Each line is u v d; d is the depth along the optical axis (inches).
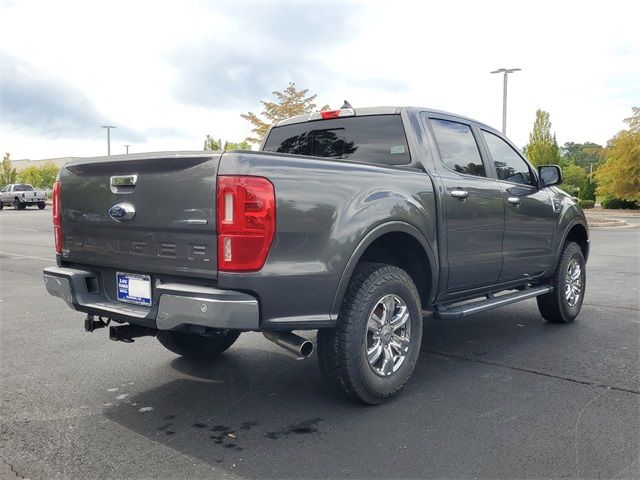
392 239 164.1
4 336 230.1
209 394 163.5
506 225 202.7
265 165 127.6
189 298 125.2
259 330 130.4
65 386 170.7
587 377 174.6
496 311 275.0
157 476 116.1
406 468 118.3
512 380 172.6
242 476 115.9
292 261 131.1
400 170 163.9
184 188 129.6
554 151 1802.4
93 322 158.6
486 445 128.2
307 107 911.0
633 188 1551.4
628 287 339.6
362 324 145.3
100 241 151.8
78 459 123.8
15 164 3435.0
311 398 159.5
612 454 123.3
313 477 115.2
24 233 813.9
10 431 138.4
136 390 167.2
